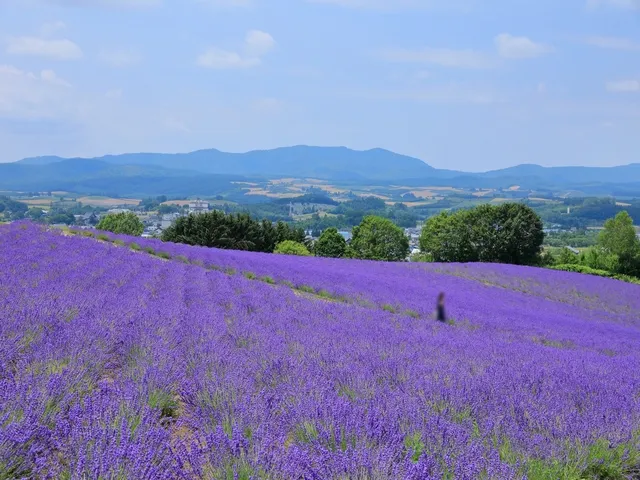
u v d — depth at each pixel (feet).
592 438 17.15
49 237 68.69
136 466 11.21
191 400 17.15
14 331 19.90
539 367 28.58
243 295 48.39
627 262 243.60
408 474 12.09
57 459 12.04
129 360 20.45
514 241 245.65
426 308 62.69
